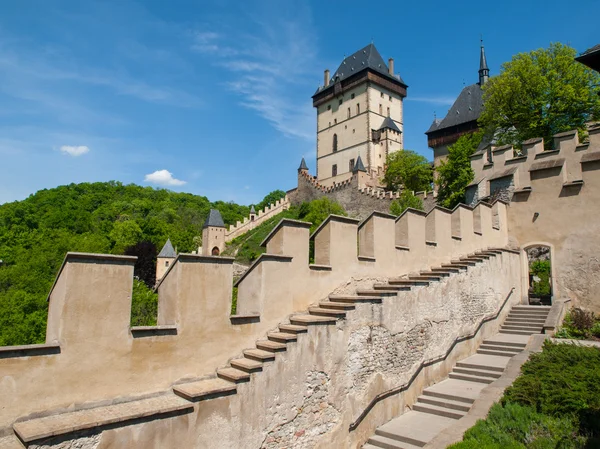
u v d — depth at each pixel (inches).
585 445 302.0
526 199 720.3
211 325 296.2
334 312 357.7
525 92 1327.5
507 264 674.2
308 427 327.6
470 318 557.3
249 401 285.9
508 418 345.1
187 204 4330.7
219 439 266.7
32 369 218.5
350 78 3277.6
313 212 2171.5
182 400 257.3
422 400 445.7
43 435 196.4
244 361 301.7
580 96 1229.1
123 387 250.4
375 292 413.1
